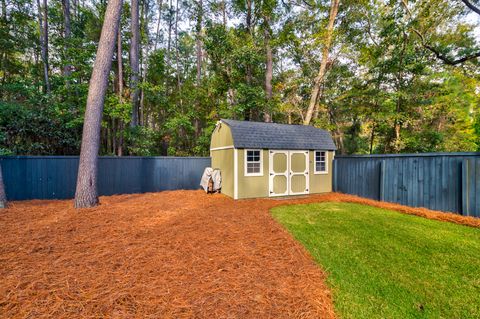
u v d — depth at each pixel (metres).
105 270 2.92
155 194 8.70
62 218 4.98
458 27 11.95
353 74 14.91
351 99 15.28
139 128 10.78
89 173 6.01
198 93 14.64
